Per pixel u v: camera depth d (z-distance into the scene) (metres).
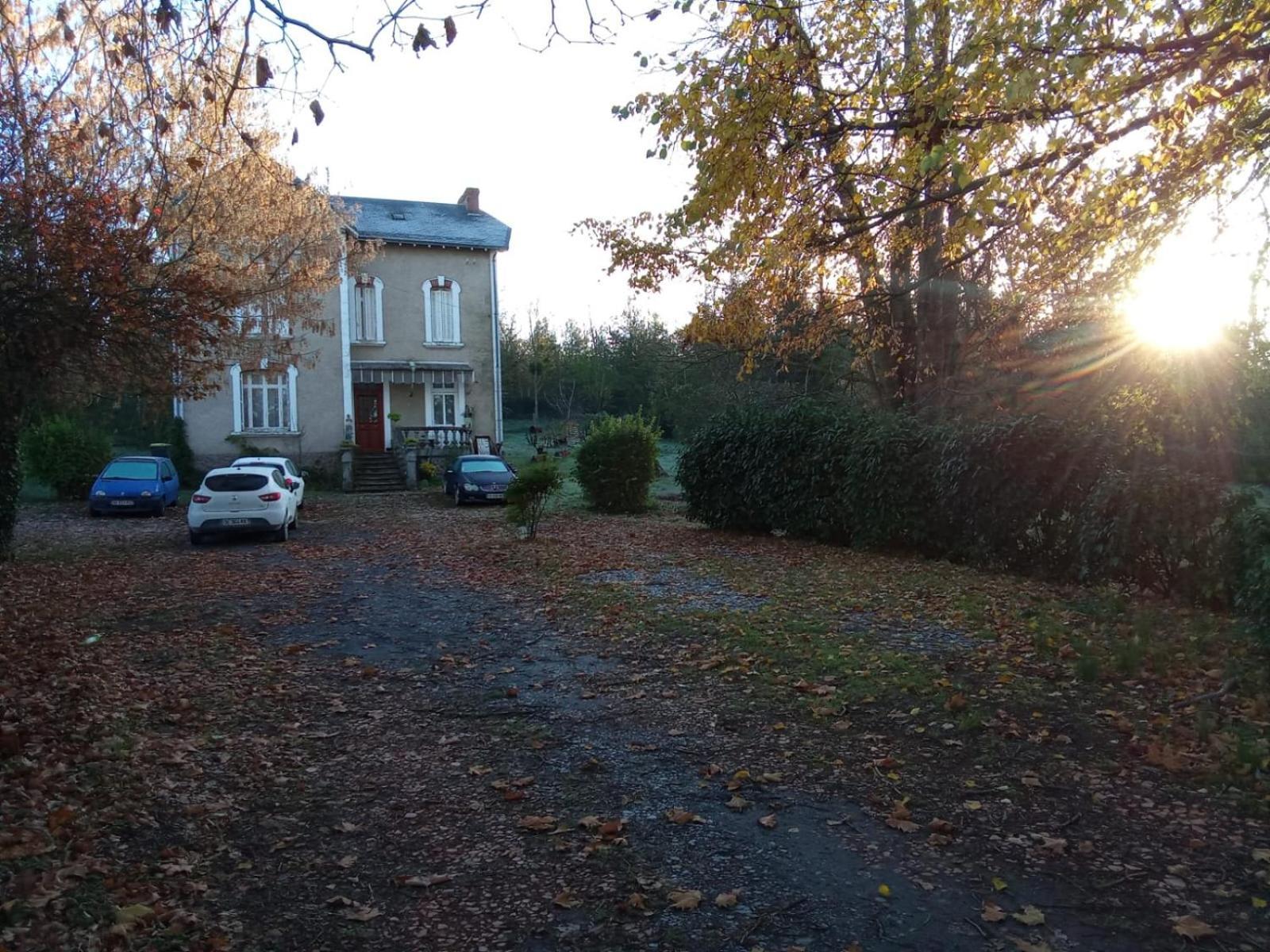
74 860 3.93
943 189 7.93
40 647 8.18
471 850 4.09
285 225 19.84
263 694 6.75
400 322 31.78
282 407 30.08
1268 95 7.32
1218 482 9.34
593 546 15.80
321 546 16.64
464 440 32.03
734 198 8.09
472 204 35.28
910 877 3.74
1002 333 14.46
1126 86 6.37
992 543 12.05
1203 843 3.94
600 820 4.35
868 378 19.17
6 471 14.35
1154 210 8.03
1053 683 6.23
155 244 11.39
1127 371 12.29
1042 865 3.81
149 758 5.28
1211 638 7.25
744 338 13.97
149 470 23.73
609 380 57.03
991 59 6.29
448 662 7.68
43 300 9.59
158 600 10.96
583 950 3.24
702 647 7.81
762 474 16.75
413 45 4.76
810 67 7.80
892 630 8.12
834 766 5.00
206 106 11.56
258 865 3.97
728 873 3.80
